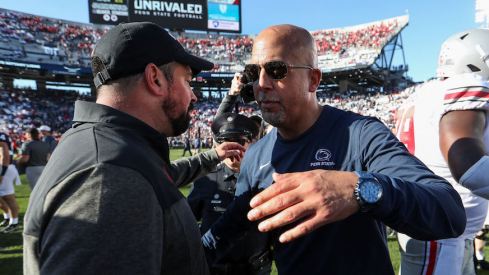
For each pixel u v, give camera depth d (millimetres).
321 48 36500
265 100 1149
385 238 1211
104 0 29531
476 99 1161
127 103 995
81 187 747
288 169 1214
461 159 1097
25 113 26375
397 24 34281
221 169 2180
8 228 4926
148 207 801
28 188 8742
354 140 1092
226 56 36125
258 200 692
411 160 909
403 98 31344
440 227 775
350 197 687
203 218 2129
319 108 1265
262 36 1158
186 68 1148
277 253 1312
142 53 993
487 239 4125
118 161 796
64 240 704
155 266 779
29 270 814
